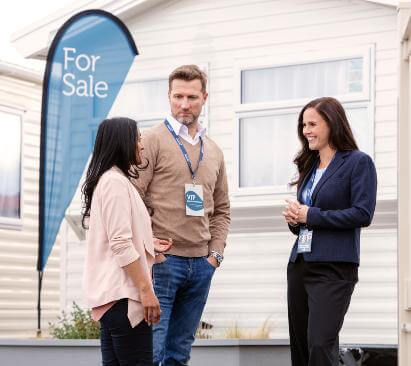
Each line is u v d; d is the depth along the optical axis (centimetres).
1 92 1722
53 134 1182
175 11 1391
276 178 1315
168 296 625
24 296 1770
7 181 1736
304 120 629
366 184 611
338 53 1294
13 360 962
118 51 1220
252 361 902
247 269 1334
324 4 1306
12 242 1753
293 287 628
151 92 1398
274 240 1320
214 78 1363
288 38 1324
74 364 938
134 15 1409
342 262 611
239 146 1338
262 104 1330
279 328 1312
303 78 1313
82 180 1435
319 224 609
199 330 1212
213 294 1352
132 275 516
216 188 671
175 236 626
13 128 1745
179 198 629
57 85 1195
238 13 1355
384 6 1267
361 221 607
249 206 1323
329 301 607
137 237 526
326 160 631
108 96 1212
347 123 627
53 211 1168
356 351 906
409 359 585
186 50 1381
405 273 591
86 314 1173
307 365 635
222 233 667
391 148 1259
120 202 520
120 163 537
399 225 594
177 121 640
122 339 518
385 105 1266
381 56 1271
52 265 1827
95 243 526
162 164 629
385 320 1259
